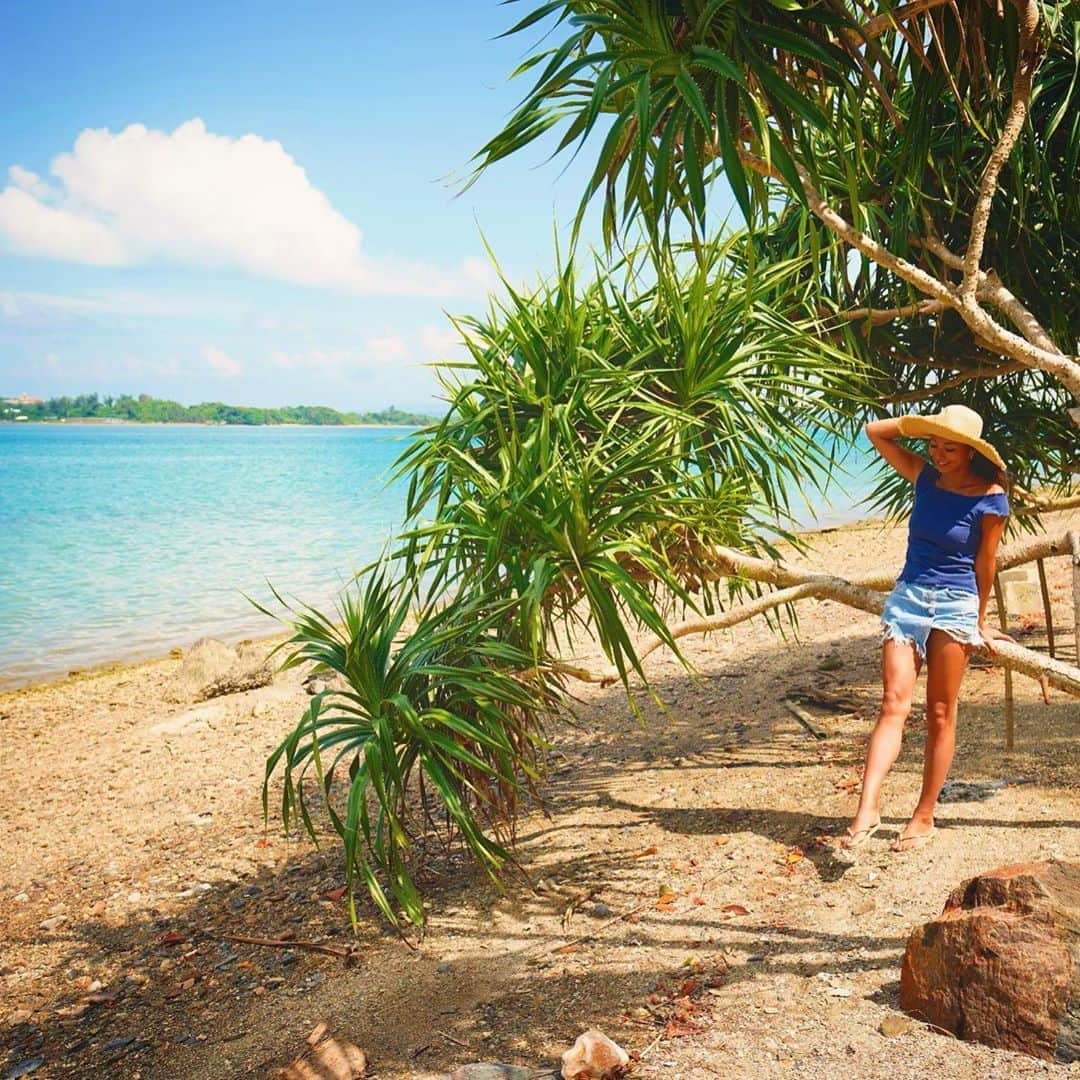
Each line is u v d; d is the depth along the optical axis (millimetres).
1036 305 5523
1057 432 6328
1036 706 5777
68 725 11320
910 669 4172
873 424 4453
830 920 3758
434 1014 3723
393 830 4098
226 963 4926
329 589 19672
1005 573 9438
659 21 3689
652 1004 3426
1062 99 4996
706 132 3592
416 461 4441
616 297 4754
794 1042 2977
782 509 4684
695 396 4562
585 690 9141
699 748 6555
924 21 3947
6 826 7930
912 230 4789
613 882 4641
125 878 6488
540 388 4539
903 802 4711
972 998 2826
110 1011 4637
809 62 3967
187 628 16969
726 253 4824
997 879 2982
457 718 4090
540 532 4059
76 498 46344
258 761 8898
